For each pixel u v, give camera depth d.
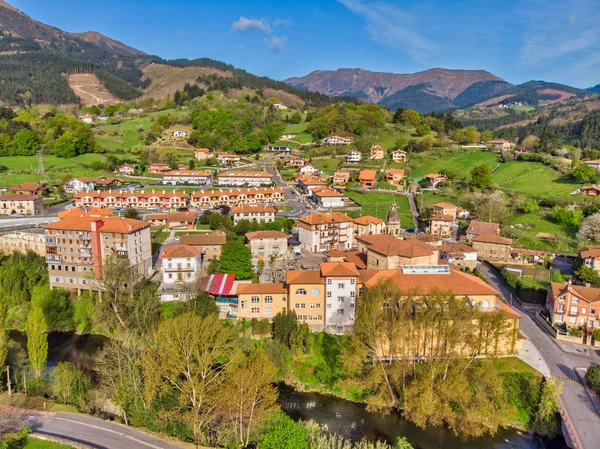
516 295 118.75
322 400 82.62
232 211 175.00
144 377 72.75
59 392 76.19
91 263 118.25
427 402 71.94
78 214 144.62
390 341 80.38
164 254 120.62
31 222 165.12
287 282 98.56
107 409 74.75
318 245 149.12
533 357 89.38
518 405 77.56
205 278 114.19
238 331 95.19
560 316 101.25
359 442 70.12
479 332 81.62
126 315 103.62
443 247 142.62
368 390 83.62
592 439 67.31
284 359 89.19
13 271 119.69
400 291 87.12
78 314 112.50
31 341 81.31
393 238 124.44
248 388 66.94
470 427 72.50
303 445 61.56
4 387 79.12
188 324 77.56
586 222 156.50
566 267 134.12
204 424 67.44
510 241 142.25
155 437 64.62
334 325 98.06
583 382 81.44
